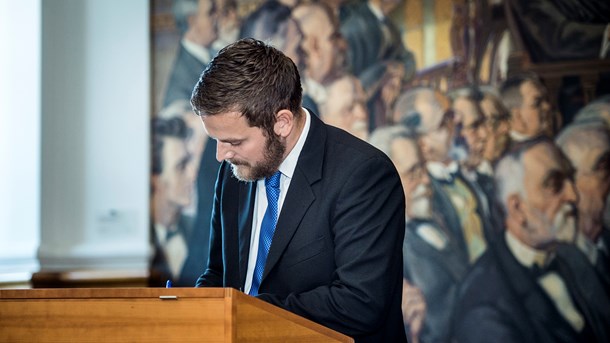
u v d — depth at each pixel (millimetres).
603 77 8508
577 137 8477
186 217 8898
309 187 3898
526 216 8461
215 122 3615
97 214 8820
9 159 8609
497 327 8391
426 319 8492
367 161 3914
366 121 8742
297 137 3961
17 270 8422
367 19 8820
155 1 9102
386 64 8766
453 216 8539
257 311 2945
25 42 8719
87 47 8969
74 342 2955
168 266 8852
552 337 8328
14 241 8555
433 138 8648
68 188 8805
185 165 8945
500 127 8570
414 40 8758
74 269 8617
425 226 8570
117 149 8906
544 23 8625
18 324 3000
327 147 4008
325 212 3873
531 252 8422
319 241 3869
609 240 8359
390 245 3852
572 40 8570
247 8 9000
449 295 8477
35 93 8672
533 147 8516
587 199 8414
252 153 3734
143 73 8984
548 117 8531
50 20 8852
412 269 8547
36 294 3000
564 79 8555
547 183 8469
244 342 2881
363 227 3811
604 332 8289
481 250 8477
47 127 8742
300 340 3115
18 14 8727
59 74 8867
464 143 8602
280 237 3875
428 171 8625
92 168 8867
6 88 8656
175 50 9039
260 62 3676
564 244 8406
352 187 3859
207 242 8836
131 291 2930
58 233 8719
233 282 4090
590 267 8352
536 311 8359
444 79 8695
